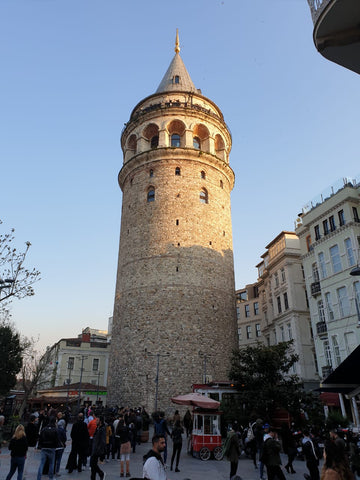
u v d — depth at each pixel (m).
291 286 41.25
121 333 36.94
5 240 25.88
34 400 50.06
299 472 15.91
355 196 31.06
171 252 37.88
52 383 62.50
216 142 47.41
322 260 33.09
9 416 26.80
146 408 32.31
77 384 56.56
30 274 26.28
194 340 35.12
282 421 22.78
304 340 39.22
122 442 14.30
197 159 42.28
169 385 33.03
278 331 43.66
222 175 44.69
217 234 41.12
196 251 38.62
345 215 31.11
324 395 29.12
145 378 33.56
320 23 9.25
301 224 38.81
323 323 32.59
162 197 40.31
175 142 44.28
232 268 42.12
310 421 22.30
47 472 13.66
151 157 42.19
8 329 45.72
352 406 26.97
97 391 55.59
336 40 9.44
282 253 42.94
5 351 43.97
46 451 12.10
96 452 12.53
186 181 41.12
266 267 48.16
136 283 37.75
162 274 37.09
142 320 35.91
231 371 25.80
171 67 51.28
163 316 35.56
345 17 9.08
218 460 18.42
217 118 45.16
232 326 38.72
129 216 41.72
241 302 66.19
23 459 11.44
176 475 14.62
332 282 31.42
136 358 34.66
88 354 67.38
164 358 34.00
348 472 6.69
